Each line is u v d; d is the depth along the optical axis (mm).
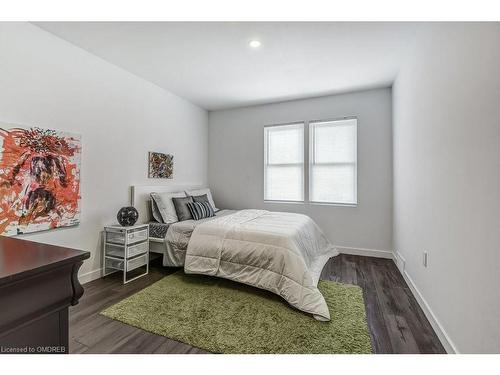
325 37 2391
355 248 3859
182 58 2820
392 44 2508
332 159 4062
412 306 2221
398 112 3184
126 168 3164
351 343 1687
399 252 3172
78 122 2592
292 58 2801
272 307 2160
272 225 2816
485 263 1242
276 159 4457
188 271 2678
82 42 2504
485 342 1235
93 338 1735
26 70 2180
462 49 1499
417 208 2375
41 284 758
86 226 2682
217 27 2250
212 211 3842
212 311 2092
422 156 2229
